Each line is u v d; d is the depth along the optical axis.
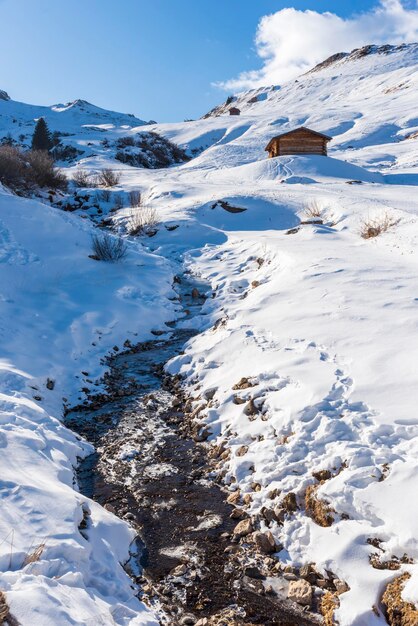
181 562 5.16
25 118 117.94
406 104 87.06
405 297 9.70
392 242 14.86
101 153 72.75
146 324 12.81
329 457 5.71
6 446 5.80
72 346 10.85
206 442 7.47
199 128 104.69
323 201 23.59
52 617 3.35
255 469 6.32
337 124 82.69
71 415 8.70
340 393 6.80
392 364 7.14
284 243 16.61
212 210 24.75
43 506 4.68
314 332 9.01
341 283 11.23
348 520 4.92
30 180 29.09
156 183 35.16
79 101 142.50
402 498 4.66
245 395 7.86
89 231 18.66
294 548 5.09
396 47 160.00
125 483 6.66
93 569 4.43
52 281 14.34
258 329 9.98
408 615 3.82
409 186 30.45
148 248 20.59
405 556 4.30
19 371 8.91
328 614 4.25
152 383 9.86
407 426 5.67
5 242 15.46
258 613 4.45
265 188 29.98
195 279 16.91
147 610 4.38
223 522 5.74
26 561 3.97
